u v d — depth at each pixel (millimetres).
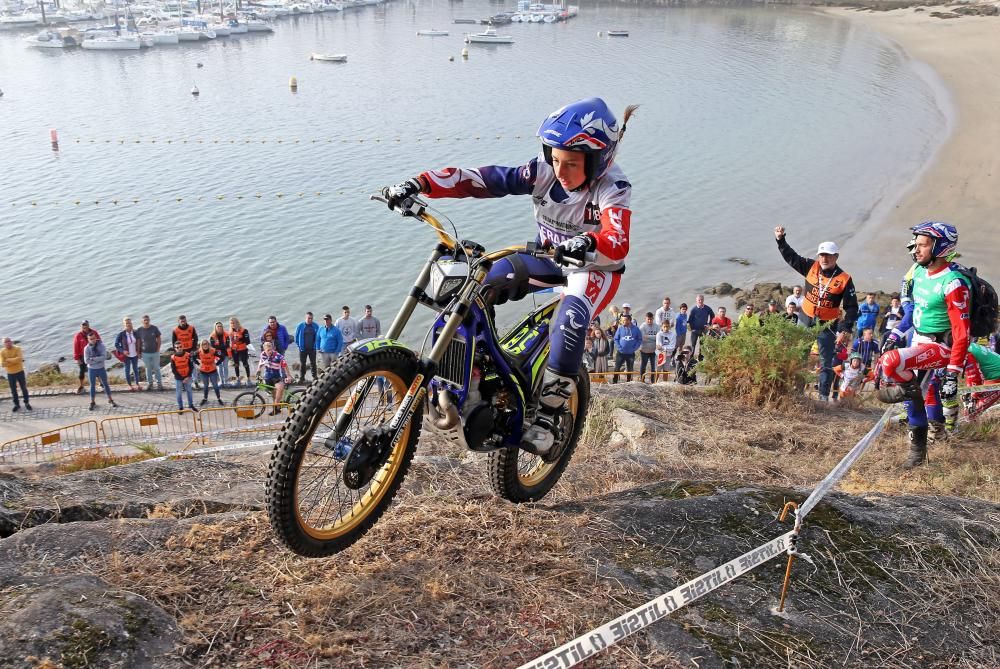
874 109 65625
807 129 60875
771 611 3629
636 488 4820
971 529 4383
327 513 3789
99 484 4859
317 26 143875
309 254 41125
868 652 3443
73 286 37656
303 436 3178
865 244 37281
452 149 61156
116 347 20625
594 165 3904
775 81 80188
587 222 4086
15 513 4332
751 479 6598
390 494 3725
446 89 84812
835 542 4168
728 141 58969
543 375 4020
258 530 3906
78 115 75688
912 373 7375
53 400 20453
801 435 8492
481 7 167250
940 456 7914
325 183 53469
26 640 2955
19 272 39312
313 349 20359
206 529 3877
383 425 3402
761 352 9422
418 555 3820
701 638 3373
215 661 3049
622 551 4012
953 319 7129
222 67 103438
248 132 68188
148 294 36656
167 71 100562
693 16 135625
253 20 143875
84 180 55031
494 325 3701
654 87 80625
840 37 105562
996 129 55812
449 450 6723
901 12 120625
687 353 16406
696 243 39250
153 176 55812
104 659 2941
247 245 42531
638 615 3223
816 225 40656
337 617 3324
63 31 131875
